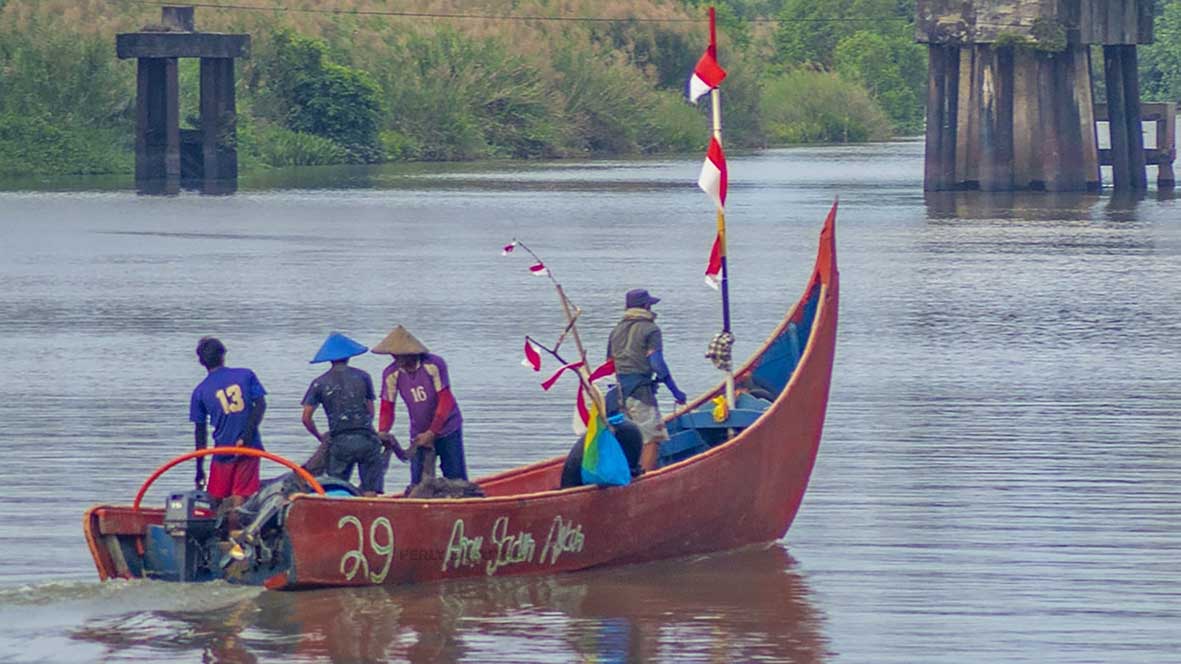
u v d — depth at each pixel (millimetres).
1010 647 44656
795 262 138500
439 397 53781
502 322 103000
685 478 53250
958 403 78375
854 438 71000
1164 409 76812
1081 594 49312
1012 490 61875
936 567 52281
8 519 57625
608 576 51812
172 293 118188
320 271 132000
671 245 153625
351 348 53250
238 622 46500
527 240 158875
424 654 44219
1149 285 122375
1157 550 53844
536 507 50344
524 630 46250
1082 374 85938
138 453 68188
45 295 117312
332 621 46688
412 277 127938
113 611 47312
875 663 43531
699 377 84188
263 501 49875
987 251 147250
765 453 55438
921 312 108875
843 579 51250
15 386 82812
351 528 48062
